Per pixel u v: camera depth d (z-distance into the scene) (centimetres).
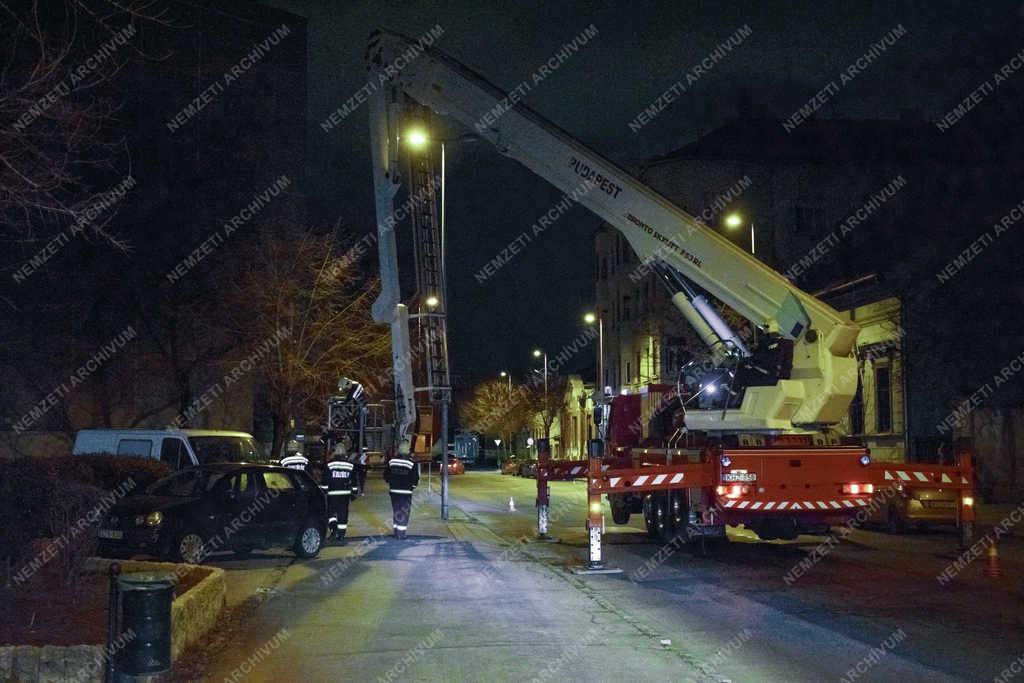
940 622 1041
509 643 958
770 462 1559
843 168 4894
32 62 1242
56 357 2808
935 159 4325
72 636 878
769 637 970
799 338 1556
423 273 1839
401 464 1984
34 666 805
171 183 3052
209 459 2198
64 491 1162
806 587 1295
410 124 1762
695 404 1720
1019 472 2845
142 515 1512
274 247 3114
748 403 1605
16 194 1026
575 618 1086
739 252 1597
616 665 861
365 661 897
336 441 3462
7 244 2505
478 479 6341
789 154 4956
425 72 1725
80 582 1095
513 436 9125
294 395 3372
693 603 1175
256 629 1059
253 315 3106
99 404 3045
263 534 1612
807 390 1558
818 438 1606
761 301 1589
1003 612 1099
